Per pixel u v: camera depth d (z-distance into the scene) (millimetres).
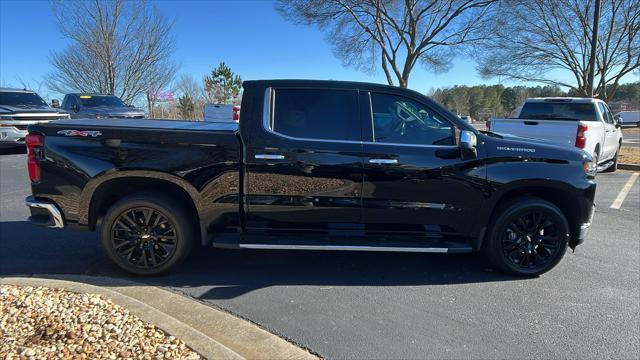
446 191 4340
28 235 5707
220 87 43875
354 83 4391
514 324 3602
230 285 4297
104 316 3252
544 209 4418
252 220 4391
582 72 20609
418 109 4395
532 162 4379
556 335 3439
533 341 3352
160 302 3807
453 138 4375
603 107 10734
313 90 4371
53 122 4480
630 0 18156
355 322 3604
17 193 8148
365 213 4359
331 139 4305
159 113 27141
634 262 5016
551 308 3891
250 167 4246
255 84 4367
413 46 21469
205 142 4223
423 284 4391
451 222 4426
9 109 13836
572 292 4223
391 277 4559
